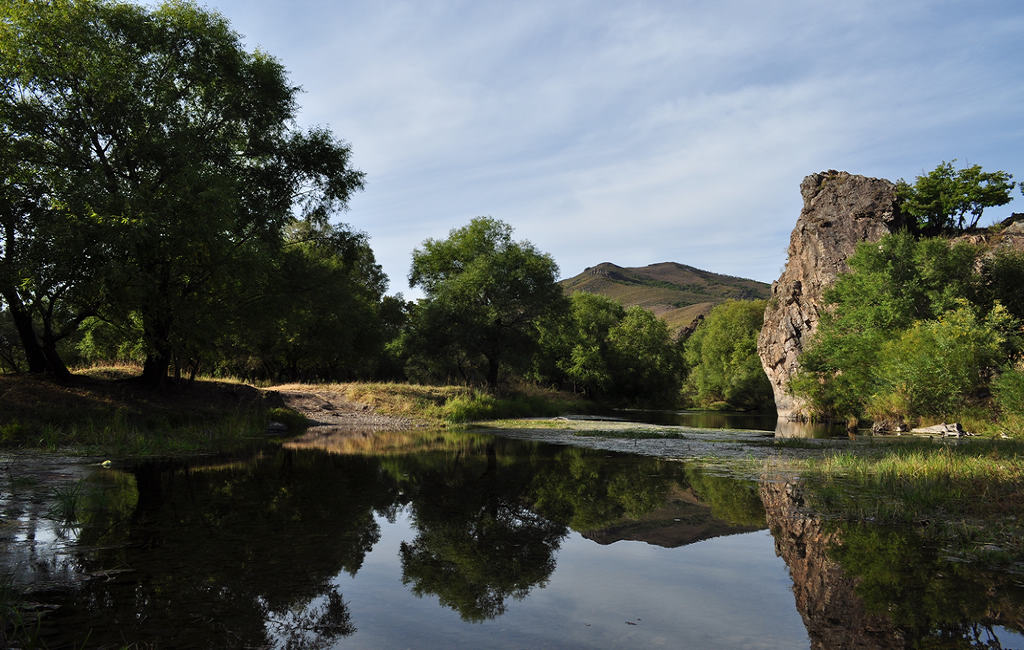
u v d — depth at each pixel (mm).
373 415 27453
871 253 30969
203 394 20703
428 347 41656
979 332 23312
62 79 16188
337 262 29844
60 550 5102
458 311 41219
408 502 7887
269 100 21188
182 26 19047
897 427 23938
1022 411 20000
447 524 6707
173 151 17141
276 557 5125
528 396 40406
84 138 16766
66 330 17062
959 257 29125
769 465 12266
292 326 23875
